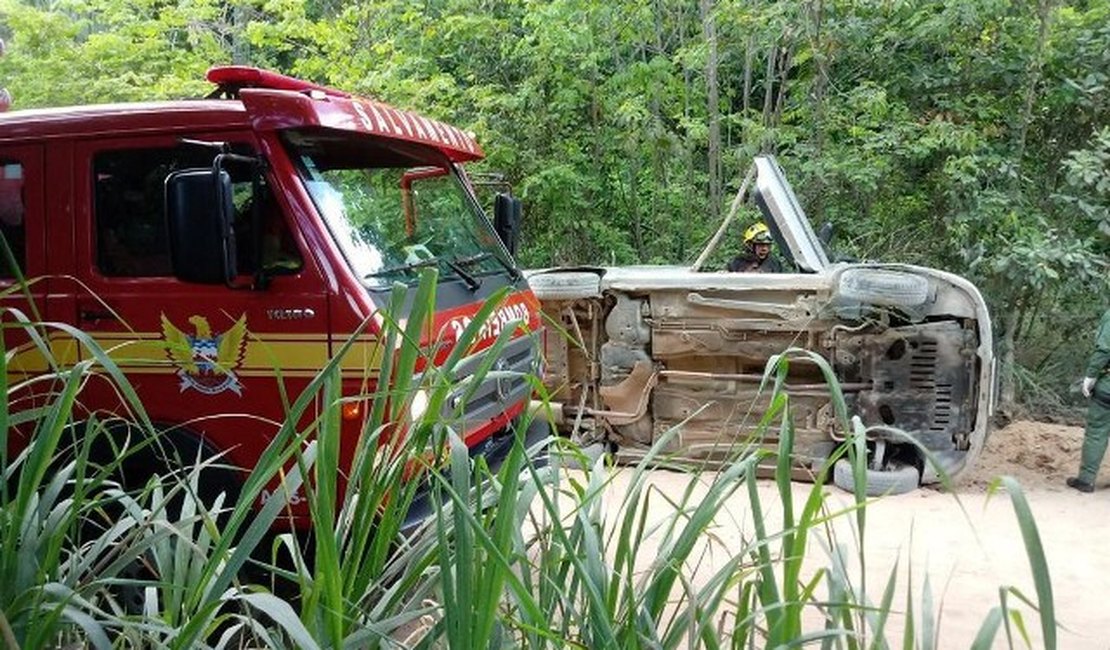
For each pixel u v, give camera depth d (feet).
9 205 13.24
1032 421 27.40
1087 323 30.09
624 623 5.55
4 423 5.34
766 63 36.68
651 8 36.76
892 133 29.55
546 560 6.10
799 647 5.28
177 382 12.37
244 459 12.25
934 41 30.50
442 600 5.60
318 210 12.37
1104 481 20.76
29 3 44.01
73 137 12.91
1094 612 13.64
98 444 12.35
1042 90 30.35
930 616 5.36
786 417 5.62
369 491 5.83
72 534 6.40
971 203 28.53
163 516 6.63
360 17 37.35
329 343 12.03
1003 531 16.99
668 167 37.42
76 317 12.67
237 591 5.40
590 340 21.70
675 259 36.47
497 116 35.19
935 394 19.21
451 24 35.55
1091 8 30.09
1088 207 27.37
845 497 18.56
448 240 15.58
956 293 19.06
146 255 12.72
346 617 5.30
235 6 40.75
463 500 5.00
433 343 7.43
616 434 21.44
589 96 36.29
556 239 36.32
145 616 5.73
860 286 18.93
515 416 15.02
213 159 12.41
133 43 37.14
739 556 5.55
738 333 20.18
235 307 12.26
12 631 4.83
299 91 13.46
